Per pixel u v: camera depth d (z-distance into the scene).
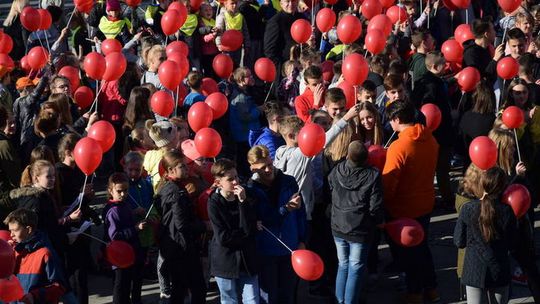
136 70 12.76
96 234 11.45
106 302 9.84
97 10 15.78
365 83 10.37
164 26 12.90
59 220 8.70
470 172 8.66
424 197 9.32
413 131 9.21
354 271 8.90
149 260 10.22
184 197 8.73
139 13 16.00
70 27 15.69
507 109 10.28
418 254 9.42
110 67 11.03
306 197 9.19
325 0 15.69
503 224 8.30
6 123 10.21
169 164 8.84
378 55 11.82
